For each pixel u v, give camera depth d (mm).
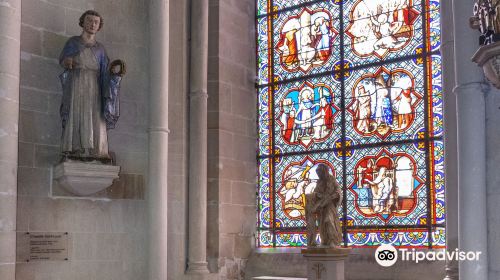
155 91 10336
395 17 11469
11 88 8328
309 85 12328
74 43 9312
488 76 6781
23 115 9195
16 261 8914
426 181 10711
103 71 9445
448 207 8836
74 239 9508
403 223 10844
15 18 8469
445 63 9211
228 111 12203
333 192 9570
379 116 11398
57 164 9320
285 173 12352
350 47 11930
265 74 12938
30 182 9172
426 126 10852
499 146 7523
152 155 10188
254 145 12750
